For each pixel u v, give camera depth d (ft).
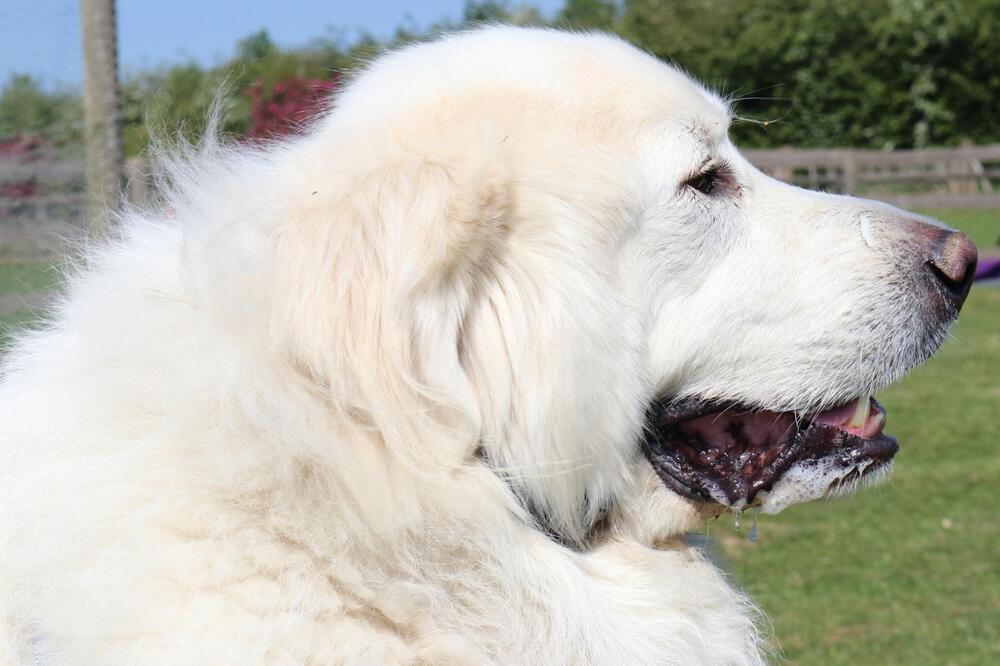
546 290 2.85
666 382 3.04
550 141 2.90
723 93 3.84
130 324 2.78
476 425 2.78
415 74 2.99
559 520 2.90
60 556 2.66
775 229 3.10
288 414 2.68
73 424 2.73
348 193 2.76
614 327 2.93
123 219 3.02
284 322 2.70
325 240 2.71
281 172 2.89
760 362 3.09
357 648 2.68
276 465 2.68
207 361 2.71
